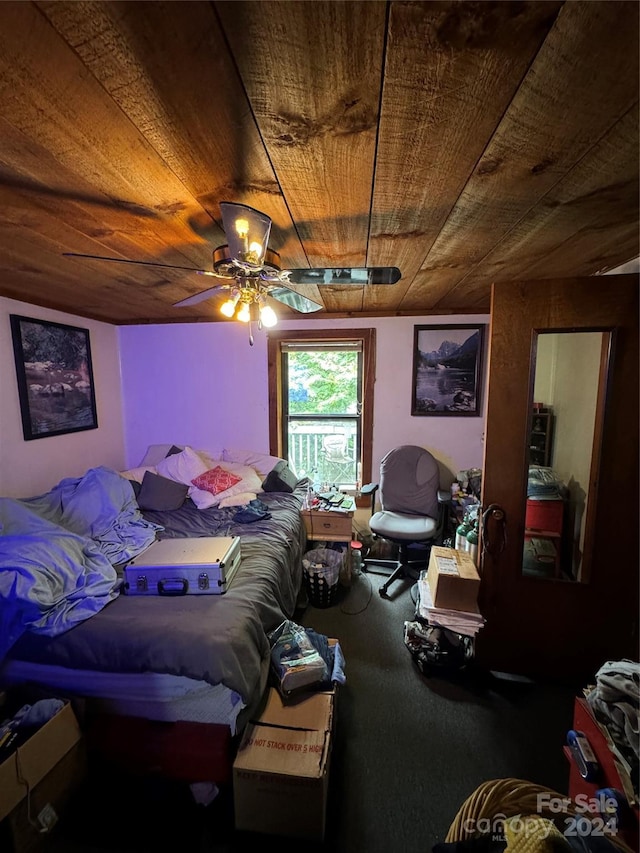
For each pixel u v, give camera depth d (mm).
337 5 581
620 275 1593
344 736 1651
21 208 1252
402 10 591
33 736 1219
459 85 740
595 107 790
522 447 1787
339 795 1415
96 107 783
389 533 2756
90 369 3270
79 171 1032
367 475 3465
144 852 1250
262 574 1885
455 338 3211
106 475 2703
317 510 2926
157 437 3736
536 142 915
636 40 636
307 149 944
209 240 1536
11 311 2523
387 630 2365
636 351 1600
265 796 1247
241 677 1317
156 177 1068
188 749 1351
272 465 3418
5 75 690
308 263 1871
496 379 1771
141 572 1678
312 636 1827
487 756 1562
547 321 1680
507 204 1242
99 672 1406
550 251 1705
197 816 1348
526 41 643
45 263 1867
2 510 1982
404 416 3367
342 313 3301
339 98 774
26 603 1447
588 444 1763
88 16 587
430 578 2104
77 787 1376
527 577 1863
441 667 1977
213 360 3562
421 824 1325
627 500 1690
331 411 3627
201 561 1720
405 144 923
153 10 580
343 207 1260
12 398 2541
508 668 1943
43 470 2785
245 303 1773
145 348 3637
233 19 602
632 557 1723
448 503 2844
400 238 1544
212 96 764
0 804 1114
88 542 2037
